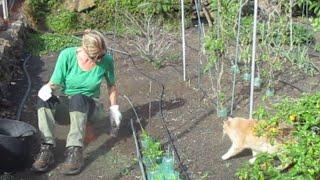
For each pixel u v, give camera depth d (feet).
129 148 12.08
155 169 10.83
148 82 15.93
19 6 21.76
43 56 18.62
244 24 16.84
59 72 11.55
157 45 18.61
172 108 14.07
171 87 15.49
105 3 22.00
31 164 11.38
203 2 19.54
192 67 17.06
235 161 11.42
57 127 12.81
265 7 16.97
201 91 15.07
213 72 16.35
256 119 11.29
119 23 21.56
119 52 18.78
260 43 16.34
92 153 11.87
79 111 11.23
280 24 16.60
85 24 21.80
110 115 12.16
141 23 21.21
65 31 21.53
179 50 18.76
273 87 15.01
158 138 12.46
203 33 15.60
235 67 14.37
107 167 11.34
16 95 15.20
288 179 8.58
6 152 10.81
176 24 21.62
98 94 12.17
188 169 11.21
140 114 13.74
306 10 20.06
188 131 12.79
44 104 11.34
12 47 17.60
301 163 8.58
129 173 11.11
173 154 11.51
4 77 15.34
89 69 11.71
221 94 13.62
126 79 16.25
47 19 21.66
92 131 12.65
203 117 13.48
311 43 18.85
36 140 12.28
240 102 14.21
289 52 16.88
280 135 10.03
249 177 9.29
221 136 12.48
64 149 11.94
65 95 11.90
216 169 11.17
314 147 8.73
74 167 11.04
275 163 10.02
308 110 9.35
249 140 10.84
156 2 21.58
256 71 15.70
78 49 11.71
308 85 15.44
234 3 15.49
